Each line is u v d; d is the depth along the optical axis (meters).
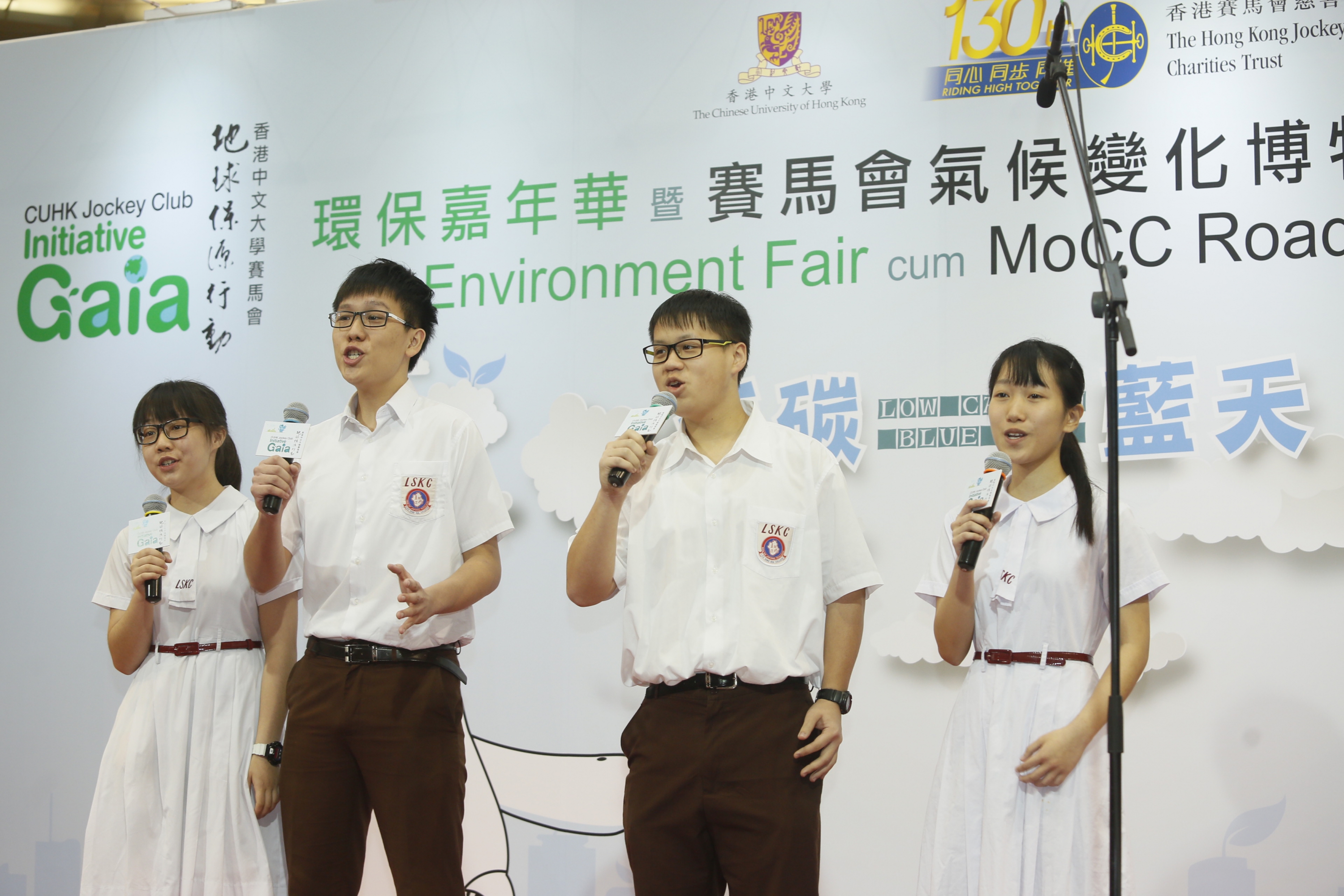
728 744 1.77
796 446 1.98
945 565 2.13
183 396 2.38
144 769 2.22
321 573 2.09
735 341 1.97
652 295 2.97
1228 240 2.70
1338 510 2.56
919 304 2.82
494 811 2.86
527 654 2.90
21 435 3.26
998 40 2.87
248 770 2.25
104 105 3.38
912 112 2.89
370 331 2.15
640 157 3.03
